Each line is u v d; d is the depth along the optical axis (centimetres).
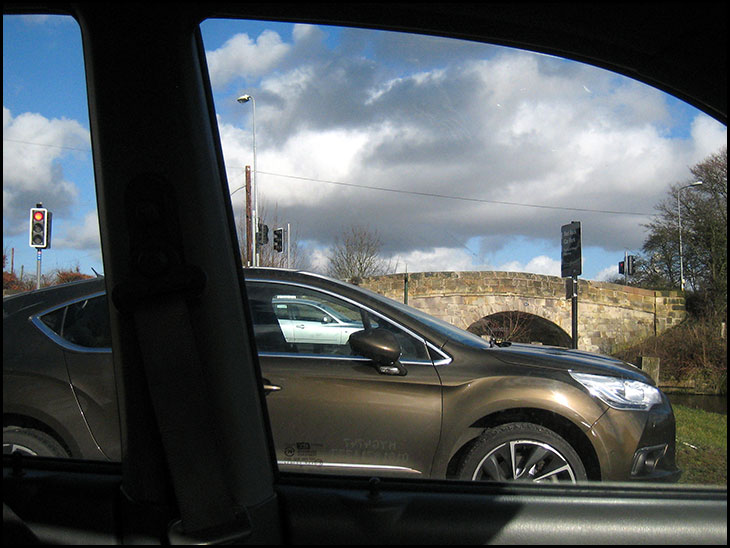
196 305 171
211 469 166
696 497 178
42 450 236
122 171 166
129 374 172
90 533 169
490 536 169
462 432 302
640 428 257
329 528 171
